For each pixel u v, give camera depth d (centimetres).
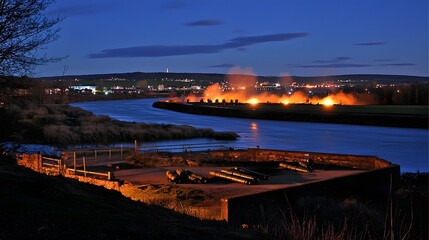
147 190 1742
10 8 1212
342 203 1397
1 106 1562
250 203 1314
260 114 9844
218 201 1565
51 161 2338
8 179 699
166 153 3188
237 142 5162
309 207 1313
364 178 1984
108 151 3394
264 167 2653
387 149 4444
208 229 722
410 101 14162
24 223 555
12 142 1959
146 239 594
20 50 1255
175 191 1709
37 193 695
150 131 5819
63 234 546
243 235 718
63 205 668
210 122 8650
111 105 17825
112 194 843
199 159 2847
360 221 1098
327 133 6247
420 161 3631
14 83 1317
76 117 8331
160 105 15875
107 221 624
